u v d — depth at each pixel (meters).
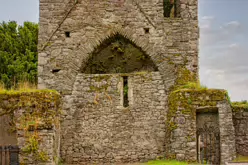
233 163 13.80
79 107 19.56
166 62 19.92
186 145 17.64
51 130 16.80
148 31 20.27
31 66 35.44
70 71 19.92
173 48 20.05
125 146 19.11
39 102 17.09
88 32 20.28
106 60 20.52
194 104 18.08
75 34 20.23
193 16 20.30
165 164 16.88
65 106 19.58
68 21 20.31
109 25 20.33
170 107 18.64
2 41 35.84
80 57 20.06
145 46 20.12
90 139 19.20
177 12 20.98
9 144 16.95
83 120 19.41
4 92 17.28
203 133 18.75
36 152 16.55
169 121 18.41
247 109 19.34
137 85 19.70
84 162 18.98
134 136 19.19
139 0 20.42
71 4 20.41
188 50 20.05
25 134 16.67
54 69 19.97
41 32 20.22
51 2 20.41
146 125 19.30
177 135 17.81
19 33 36.97
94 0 20.47
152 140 19.14
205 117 18.42
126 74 19.78
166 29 20.20
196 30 20.20
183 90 18.27
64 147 19.12
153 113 19.42
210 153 18.91
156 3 20.39
